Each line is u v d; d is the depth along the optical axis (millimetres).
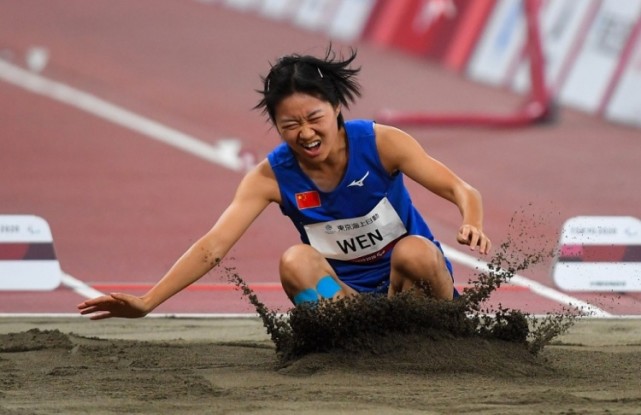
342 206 17906
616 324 24766
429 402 14891
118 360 19125
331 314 17562
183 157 42406
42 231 28859
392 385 16156
